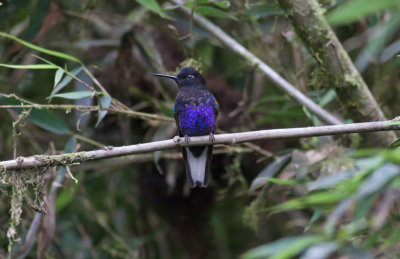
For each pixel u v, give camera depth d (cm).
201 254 1194
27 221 974
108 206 1219
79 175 1088
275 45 1132
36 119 887
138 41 1063
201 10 905
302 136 680
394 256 633
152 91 1138
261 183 877
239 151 977
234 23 1199
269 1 1102
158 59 1056
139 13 1076
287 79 1068
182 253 1205
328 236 471
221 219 1272
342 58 868
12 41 1120
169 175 1070
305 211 1179
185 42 1126
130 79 1080
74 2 1224
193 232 1184
